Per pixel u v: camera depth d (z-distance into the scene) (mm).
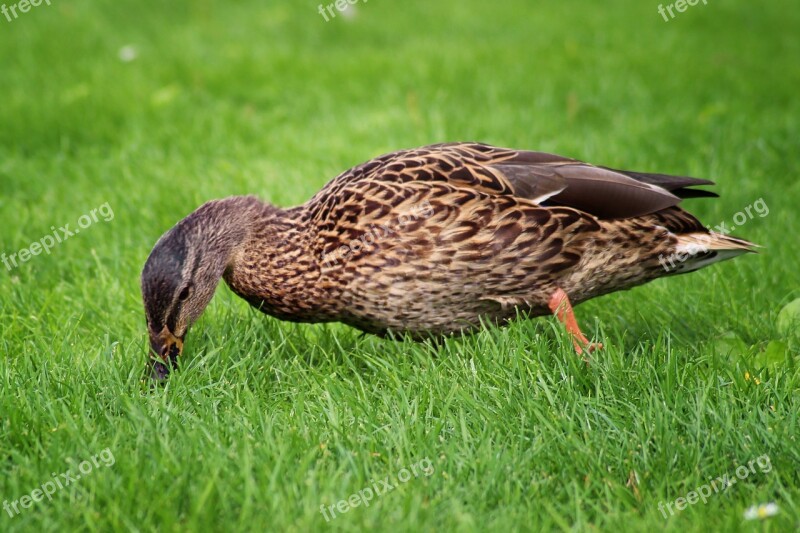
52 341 8914
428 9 25047
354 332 9812
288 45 21062
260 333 9312
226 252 8984
